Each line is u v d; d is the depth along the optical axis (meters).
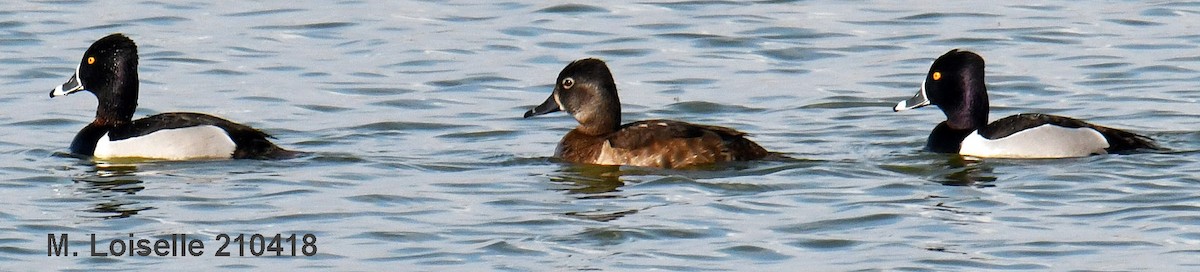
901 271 12.75
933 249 13.40
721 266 12.98
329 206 15.01
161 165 16.86
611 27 25.33
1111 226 14.04
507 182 15.93
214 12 26.36
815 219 14.39
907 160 16.88
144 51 23.73
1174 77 21.75
